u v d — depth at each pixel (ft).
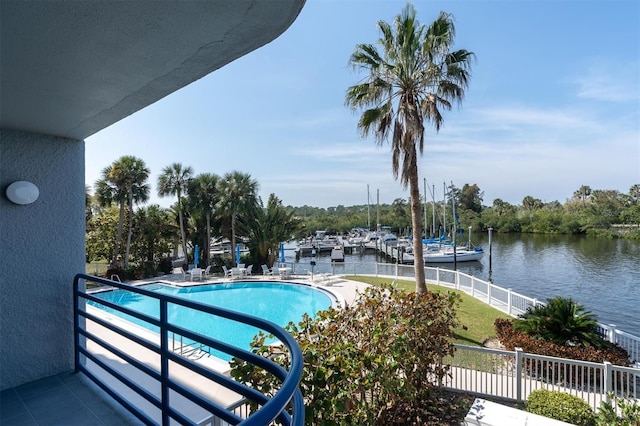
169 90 6.68
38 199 9.95
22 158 9.66
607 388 18.85
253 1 3.89
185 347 23.04
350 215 226.38
